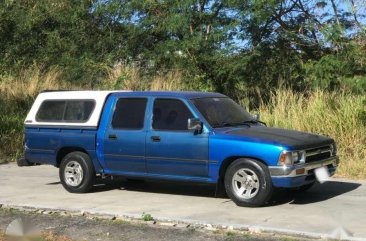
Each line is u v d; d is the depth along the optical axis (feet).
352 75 49.01
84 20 58.39
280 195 30.30
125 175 30.81
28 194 31.94
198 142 28.14
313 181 27.94
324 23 51.67
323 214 25.62
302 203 28.19
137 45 56.18
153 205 28.30
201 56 49.73
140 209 27.30
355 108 41.75
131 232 23.15
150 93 30.48
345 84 47.42
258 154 26.68
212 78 52.16
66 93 33.12
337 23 50.31
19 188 34.01
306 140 27.68
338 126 41.01
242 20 46.83
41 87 62.59
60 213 26.84
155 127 29.55
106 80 57.62
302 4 52.54
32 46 69.67
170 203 28.73
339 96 45.24
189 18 48.32
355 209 26.68
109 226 24.18
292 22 52.44
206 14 48.26
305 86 50.47
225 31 47.24
